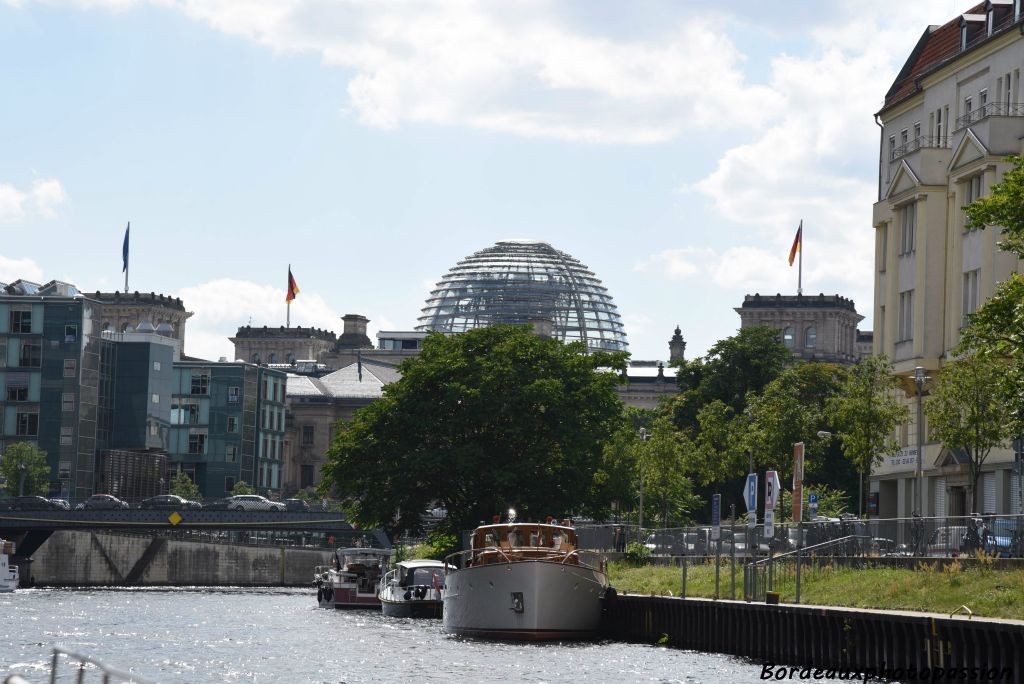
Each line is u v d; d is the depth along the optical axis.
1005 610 54.62
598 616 83.25
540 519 122.38
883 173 116.38
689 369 192.00
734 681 59.19
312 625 100.19
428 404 123.31
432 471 121.06
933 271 100.81
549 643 80.44
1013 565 60.66
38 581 187.38
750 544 86.88
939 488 104.25
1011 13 99.81
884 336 110.31
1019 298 62.00
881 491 112.50
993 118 93.44
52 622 101.81
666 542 98.75
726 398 185.62
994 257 92.94
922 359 100.62
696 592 79.81
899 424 99.94
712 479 145.50
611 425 128.00
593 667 66.62
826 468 162.12
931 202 101.06
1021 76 95.25
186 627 97.81
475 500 126.38
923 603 59.69
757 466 139.88
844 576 69.44
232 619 107.94
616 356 130.75
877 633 55.97
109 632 92.50
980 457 89.88
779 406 125.12
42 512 181.38
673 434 142.50
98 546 196.75
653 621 79.44
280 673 66.88
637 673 63.50
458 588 87.94
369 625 100.50
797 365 182.50
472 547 87.75
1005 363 75.88
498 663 69.56
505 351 125.62
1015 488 93.31
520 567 81.88
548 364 127.12
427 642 82.69
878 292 111.06
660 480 141.50
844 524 75.44
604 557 85.06
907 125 112.75
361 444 127.00
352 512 129.88
